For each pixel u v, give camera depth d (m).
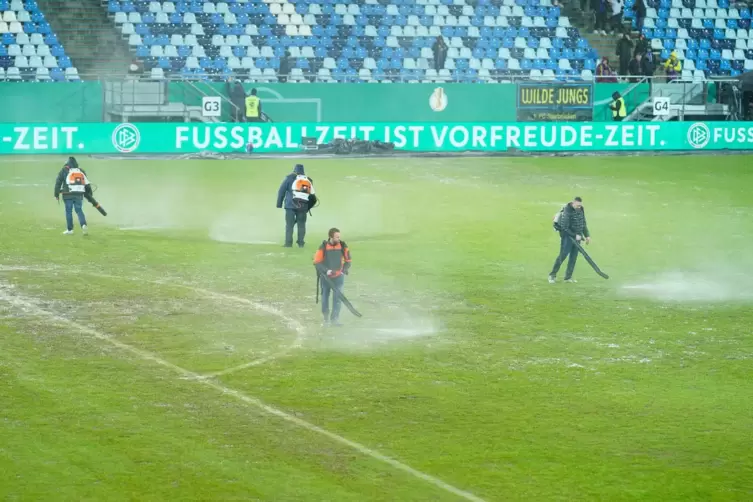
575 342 24.88
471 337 25.20
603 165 61.69
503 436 18.61
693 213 45.09
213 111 65.44
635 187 52.81
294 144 64.69
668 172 58.94
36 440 18.09
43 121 63.12
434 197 48.69
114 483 16.36
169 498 15.84
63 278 30.95
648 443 18.34
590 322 26.77
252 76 67.12
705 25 82.69
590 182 54.56
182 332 25.33
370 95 68.31
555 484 16.58
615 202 48.00
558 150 68.25
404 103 68.88
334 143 64.44
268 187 50.66
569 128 68.31
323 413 19.67
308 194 36.25
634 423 19.33
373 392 20.94
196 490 16.14
